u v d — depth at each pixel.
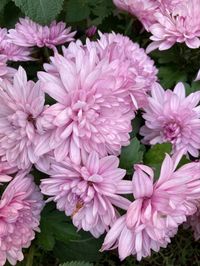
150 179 0.24
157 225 0.24
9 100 0.25
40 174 0.29
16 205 0.26
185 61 0.34
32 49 0.32
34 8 0.31
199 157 0.33
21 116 0.25
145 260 0.35
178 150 0.28
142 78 0.29
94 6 0.37
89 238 0.32
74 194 0.25
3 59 0.30
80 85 0.25
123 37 0.31
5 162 0.26
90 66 0.25
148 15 0.33
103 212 0.25
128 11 0.33
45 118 0.24
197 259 0.36
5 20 0.35
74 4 0.36
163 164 0.24
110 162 0.25
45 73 0.25
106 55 0.27
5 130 0.26
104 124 0.25
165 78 0.34
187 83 0.34
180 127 0.30
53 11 0.31
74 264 0.29
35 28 0.31
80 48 0.27
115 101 0.25
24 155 0.26
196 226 0.33
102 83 0.25
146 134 0.32
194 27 0.32
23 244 0.27
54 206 0.30
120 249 0.25
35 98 0.25
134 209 0.24
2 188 0.28
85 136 0.25
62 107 0.25
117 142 0.25
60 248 0.32
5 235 0.26
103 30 0.37
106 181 0.25
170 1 0.33
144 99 0.28
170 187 0.24
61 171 0.25
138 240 0.25
